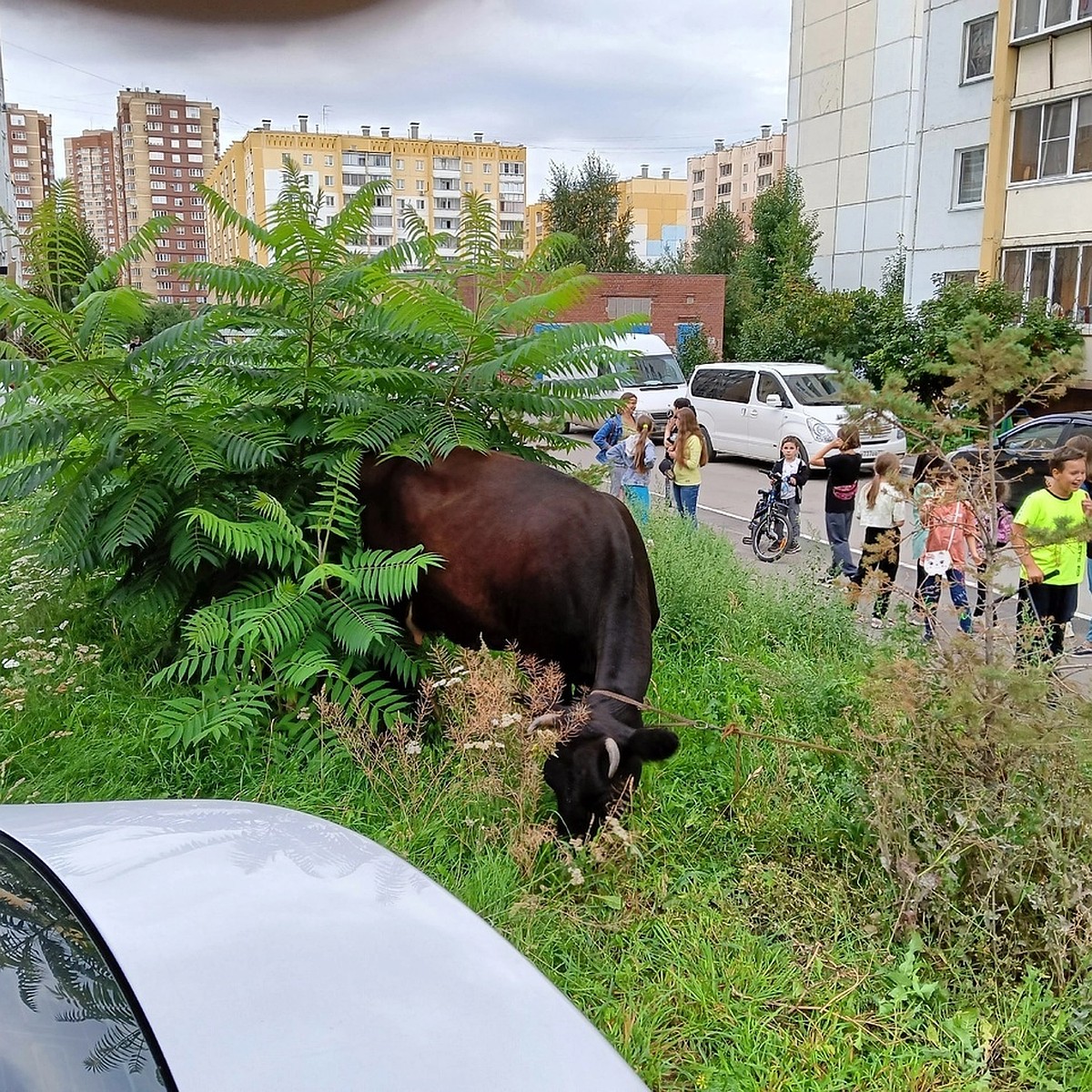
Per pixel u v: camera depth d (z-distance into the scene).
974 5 25.86
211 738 4.95
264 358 5.78
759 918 4.04
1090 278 23.02
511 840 4.05
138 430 5.27
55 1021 1.69
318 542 5.39
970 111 26.41
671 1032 3.30
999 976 3.62
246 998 1.78
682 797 4.82
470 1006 1.87
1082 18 22.30
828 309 28.47
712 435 22.72
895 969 3.65
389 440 5.39
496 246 6.60
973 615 4.59
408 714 5.10
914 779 4.12
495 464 5.38
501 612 5.02
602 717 4.05
